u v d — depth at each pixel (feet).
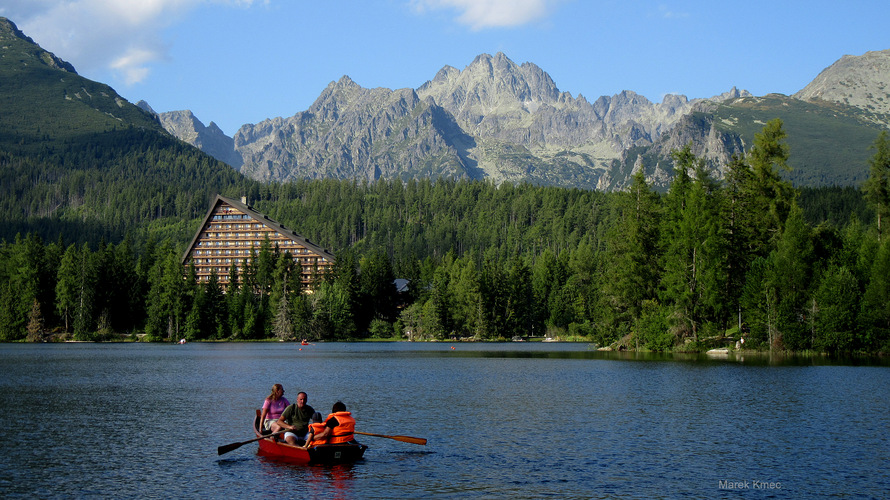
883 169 371.76
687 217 329.72
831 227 361.30
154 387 209.26
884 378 216.95
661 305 347.15
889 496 87.25
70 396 186.80
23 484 93.25
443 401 173.47
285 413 113.39
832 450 112.57
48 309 577.02
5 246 627.87
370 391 196.75
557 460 106.63
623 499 86.48
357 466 103.91
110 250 608.60
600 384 210.38
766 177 362.33
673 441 120.47
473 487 92.02
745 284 335.47
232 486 92.79
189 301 583.99
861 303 311.88
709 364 276.21
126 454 111.86
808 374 231.09
